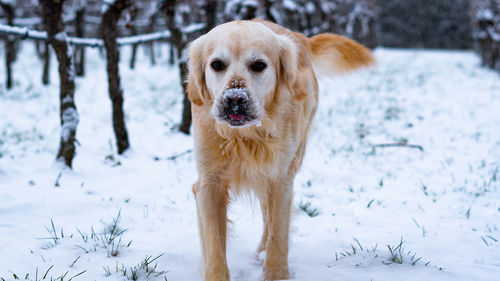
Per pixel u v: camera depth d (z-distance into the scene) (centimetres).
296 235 340
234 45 236
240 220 385
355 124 789
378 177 498
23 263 270
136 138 675
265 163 267
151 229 347
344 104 995
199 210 270
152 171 516
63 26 466
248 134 259
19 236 317
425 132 730
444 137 693
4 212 360
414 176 497
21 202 381
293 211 314
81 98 1028
